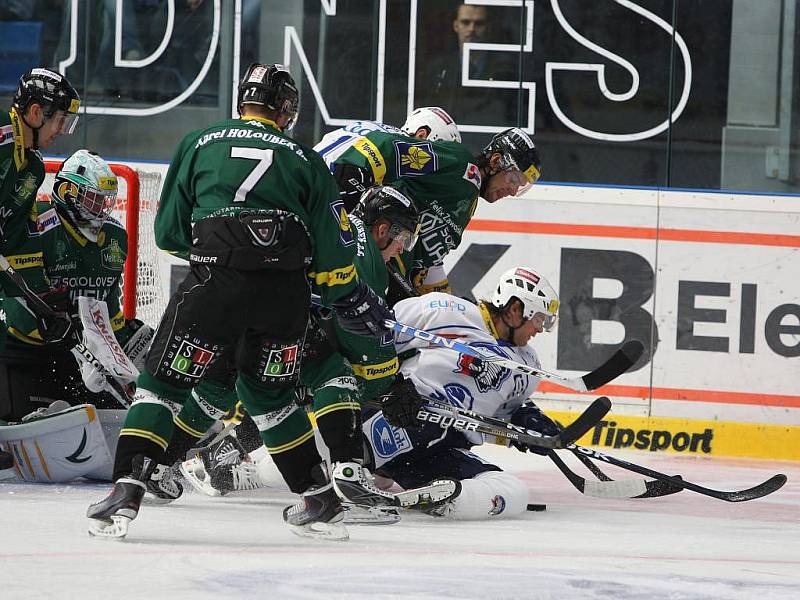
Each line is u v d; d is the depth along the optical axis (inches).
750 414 729.0
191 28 759.7
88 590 269.0
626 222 735.1
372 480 424.8
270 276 336.5
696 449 725.9
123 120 765.9
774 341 729.6
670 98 741.3
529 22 743.7
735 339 730.8
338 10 750.5
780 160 737.6
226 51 759.1
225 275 333.4
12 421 488.4
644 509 497.7
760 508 520.7
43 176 480.1
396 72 751.1
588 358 735.1
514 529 410.3
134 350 525.7
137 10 760.3
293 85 356.5
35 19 763.4
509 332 475.8
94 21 762.8
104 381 481.7
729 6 736.3
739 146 740.7
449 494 420.8
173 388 341.7
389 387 401.7
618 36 741.9
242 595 269.6
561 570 319.9
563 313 735.7
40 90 463.2
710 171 742.5
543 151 747.4
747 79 738.2
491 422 435.2
